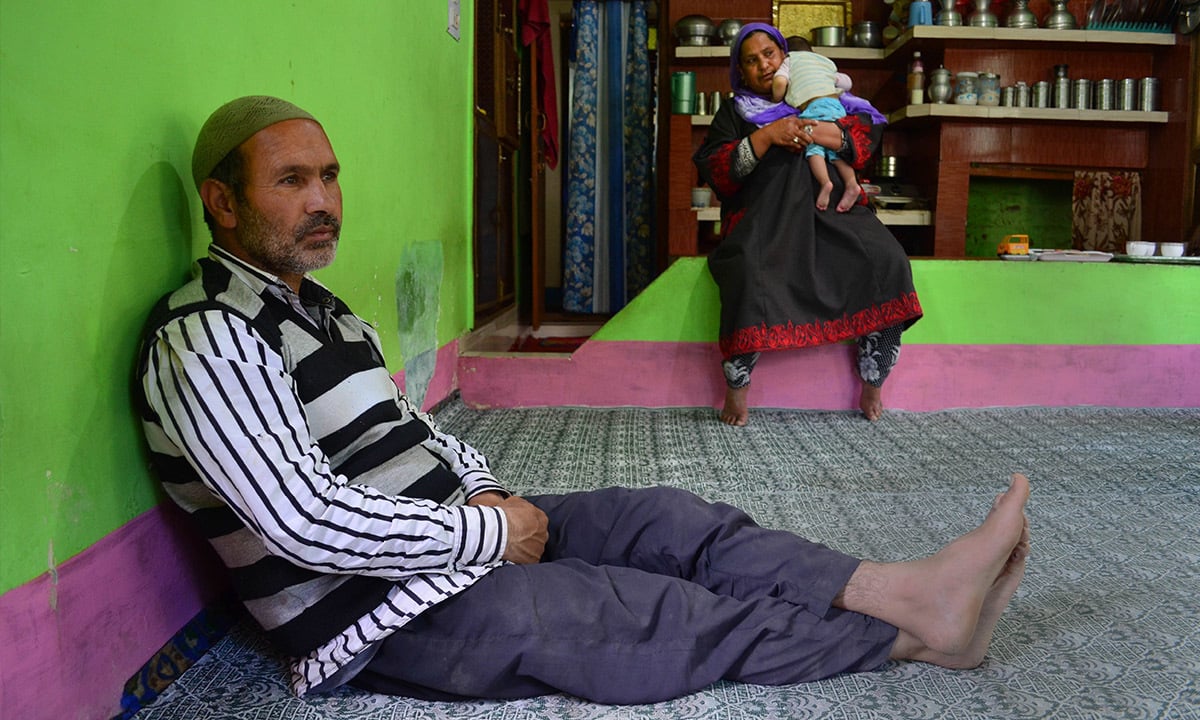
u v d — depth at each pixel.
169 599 1.44
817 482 2.60
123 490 1.31
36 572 1.11
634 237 6.49
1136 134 5.94
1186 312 3.79
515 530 1.33
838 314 3.34
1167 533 2.14
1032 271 3.74
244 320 1.17
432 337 3.37
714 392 3.76
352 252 2.43
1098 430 3.38
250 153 1.26
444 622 1.25
